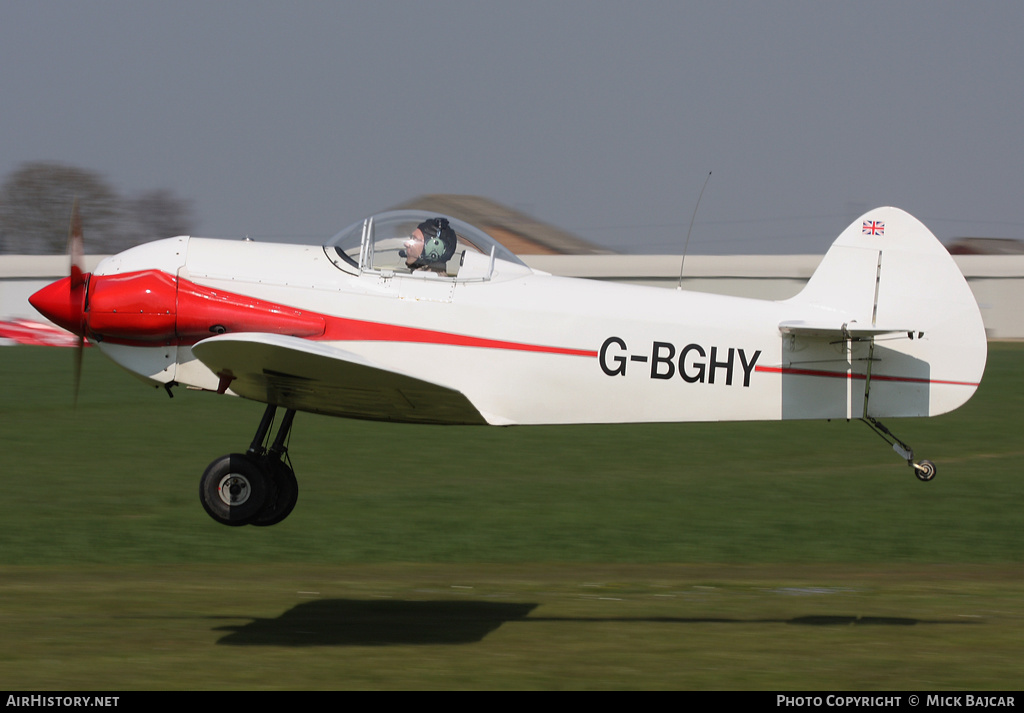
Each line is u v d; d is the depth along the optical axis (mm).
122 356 26781
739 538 40250
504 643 24203
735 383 27969
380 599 29188
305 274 26609
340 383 24656
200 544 38219
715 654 23281
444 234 26969
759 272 142750
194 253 26812
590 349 27188
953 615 27469
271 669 21828
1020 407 84125
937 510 46438
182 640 24125
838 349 28328
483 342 26734
